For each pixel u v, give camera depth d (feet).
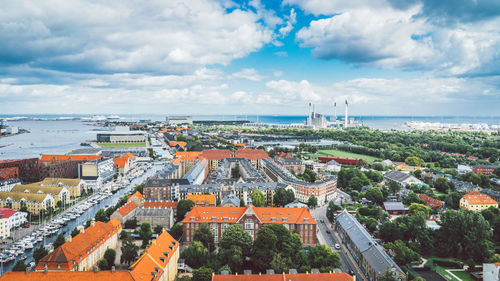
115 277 485.15
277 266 623.77
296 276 520.01
